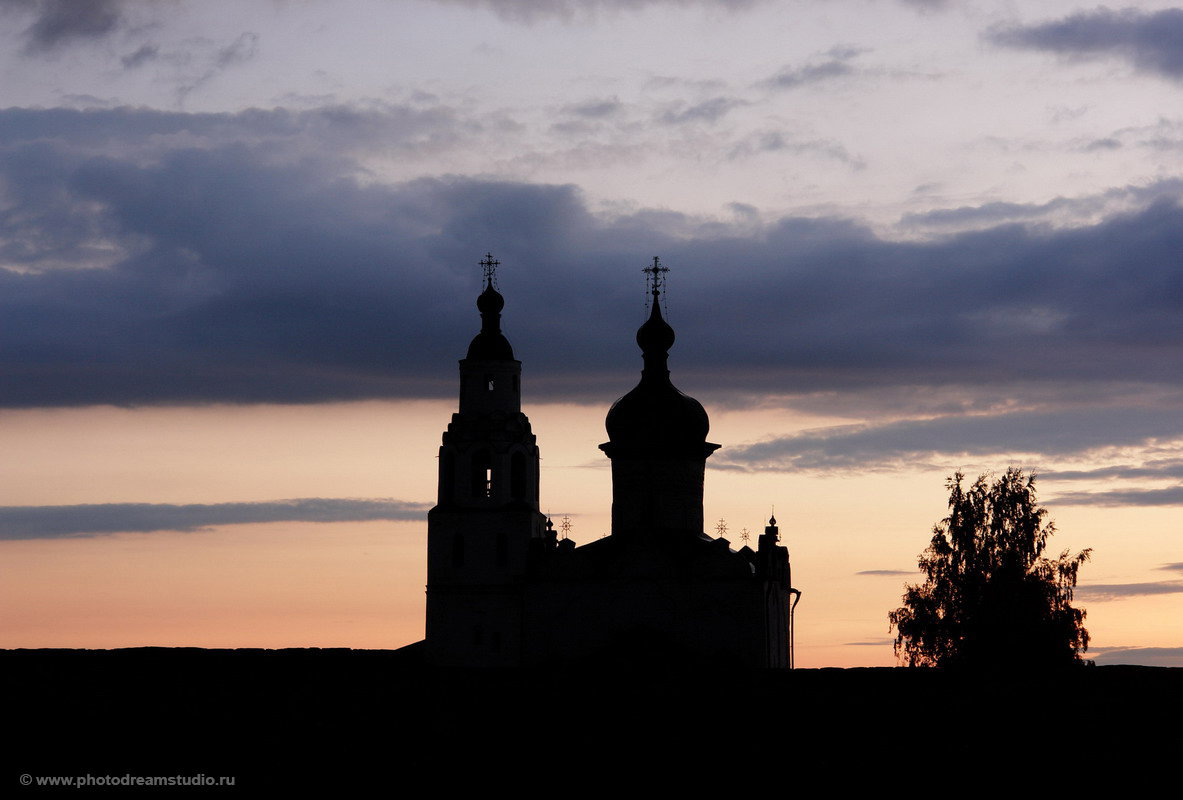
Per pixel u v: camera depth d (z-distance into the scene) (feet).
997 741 346.13
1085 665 444.55
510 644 524.52
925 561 496.23
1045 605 479.41
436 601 529.45
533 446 540.52
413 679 394.73
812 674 396.98
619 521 534.78
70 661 399.65
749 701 374.02
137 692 375.25
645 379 543.80
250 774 326.03
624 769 330.95
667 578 513.04
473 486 534.78
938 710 365.40
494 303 550.36
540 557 525.34
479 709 369.30
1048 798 317.42
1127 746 342.64
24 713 358.23
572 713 365.40
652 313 550.36
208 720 357.00
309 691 379.76
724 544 514.27
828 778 326.03
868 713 363.56
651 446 533.96
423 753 339.77
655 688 385.70
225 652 417.08
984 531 495.41
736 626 507.30
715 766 332.80
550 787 321.93
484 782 324.19
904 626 488.44
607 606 515.91
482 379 542.57
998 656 474.90
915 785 322.75
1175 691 378.53
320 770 329.52
